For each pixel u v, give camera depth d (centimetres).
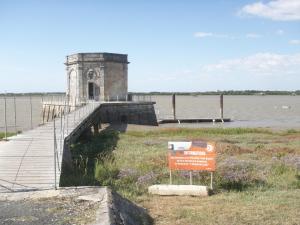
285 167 2211
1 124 6925
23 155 2114
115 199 1385
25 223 1202
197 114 11125
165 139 3966
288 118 9419
